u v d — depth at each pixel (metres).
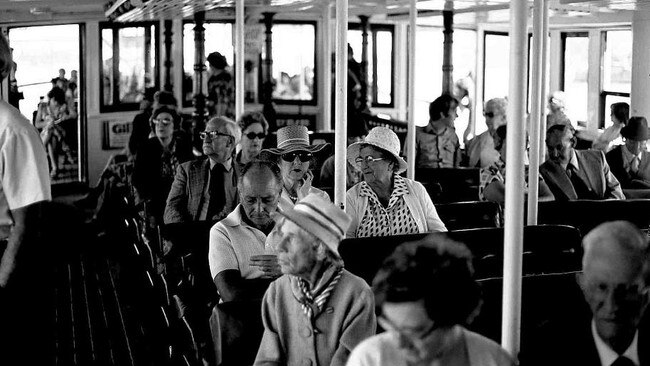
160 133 9.02
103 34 14.70
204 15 14.03
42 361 5.41
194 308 5.73
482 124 17.05
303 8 14.22
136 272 9.09
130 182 10.37
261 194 4.89
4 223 4.46
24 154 4.34
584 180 8.37
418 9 13.54
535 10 6.03
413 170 7.84
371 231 5.84
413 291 2.61
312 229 3.65
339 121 5.43
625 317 2.98
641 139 9.88
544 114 9.78
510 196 3.43
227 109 15.67
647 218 7.22
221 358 4.29
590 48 15.43
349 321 3.70
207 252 5.89
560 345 3.16
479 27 16.72
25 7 12.40
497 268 5.59
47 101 14.12
